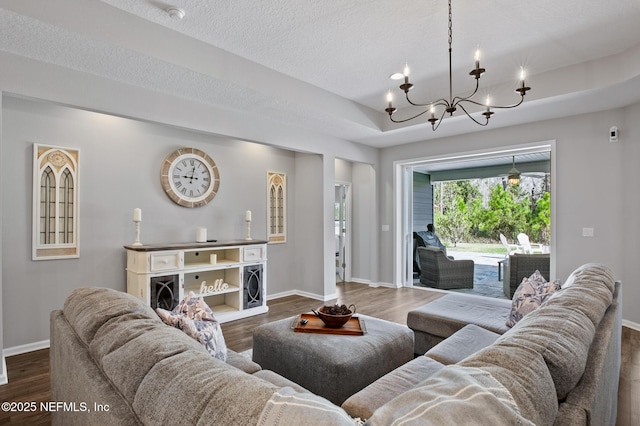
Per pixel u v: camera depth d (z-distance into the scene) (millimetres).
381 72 3473
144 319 1265
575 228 3979
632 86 3125
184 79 2957
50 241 3209
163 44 2609
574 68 3281
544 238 6625
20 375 2600
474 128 4582
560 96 3393
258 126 4066
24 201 3059
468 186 7395
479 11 2451
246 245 4223
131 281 3541
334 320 2443
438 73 3496
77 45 2365
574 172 3994
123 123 3684
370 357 2160
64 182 3305
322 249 5031
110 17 2348
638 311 3553
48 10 2090
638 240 3564
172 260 3588
